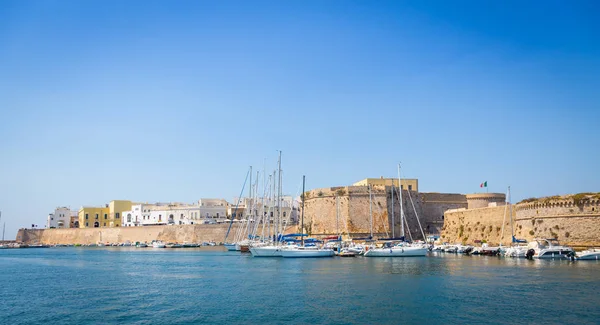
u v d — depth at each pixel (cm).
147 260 8406
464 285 4484
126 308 3800
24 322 3406
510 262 6462
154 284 5053
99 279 5572
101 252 11738
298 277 5272
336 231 10881
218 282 5075
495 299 3838
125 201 18062
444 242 9875
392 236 10175
